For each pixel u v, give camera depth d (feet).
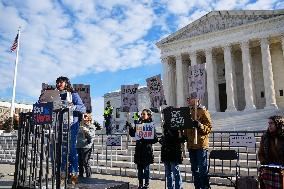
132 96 39.68
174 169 25.17
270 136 19.86
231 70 118.01
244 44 116.16
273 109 102.53
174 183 25.91
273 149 19.39
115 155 53.36
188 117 22.77
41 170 18.08
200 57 135.54
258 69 127.75
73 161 19.57
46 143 18.99
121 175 44.01
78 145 33.01
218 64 137.90
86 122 33.55
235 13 119.14
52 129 18.48
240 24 118.93
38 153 20.22
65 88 21.93
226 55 119.85
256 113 100.99
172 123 23.15
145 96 175.63
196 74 36.47
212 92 120.57
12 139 75.41
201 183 24.38
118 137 47.67
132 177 42.19
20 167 19.90
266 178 18.12
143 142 28.68
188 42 130.21
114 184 18.88
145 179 28.68
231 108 114.11
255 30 114.62
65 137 19.22
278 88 122.31
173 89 137.28
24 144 20.07
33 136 19.89
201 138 24.53
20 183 19.63
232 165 40.40
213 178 35.50
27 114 20.31
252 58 129.90
